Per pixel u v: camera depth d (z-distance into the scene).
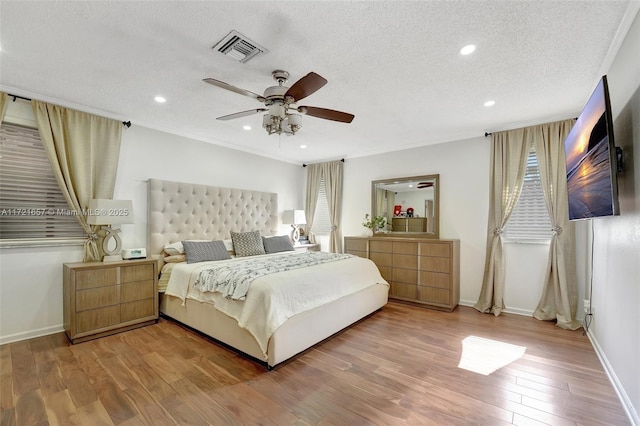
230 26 1.91
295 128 2.59
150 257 3.67
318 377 2.24
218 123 3.84
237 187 4.98
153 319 3.37
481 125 3.85
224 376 2.25
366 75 2.53
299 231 6.07
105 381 2.16
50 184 3.12
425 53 2.20
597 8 1.71
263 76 2.56
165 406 1.87
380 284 3.96
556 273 3.49
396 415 1.80
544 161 3.61
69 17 1.83
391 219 5.01
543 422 1.74
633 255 1.79
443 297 4.02
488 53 2.20
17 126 2.94
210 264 3.45
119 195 3.60
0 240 2.80
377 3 1.69
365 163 5.45
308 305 2.69
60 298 3.13
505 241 3.96
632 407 1.75
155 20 1.86
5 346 2.74
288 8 1.73
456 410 1.85
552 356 2.60
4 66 2.43
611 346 2.24
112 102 3.16
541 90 2.81
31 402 1.90
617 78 2.07
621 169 1.92
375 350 2.73
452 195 4.42
